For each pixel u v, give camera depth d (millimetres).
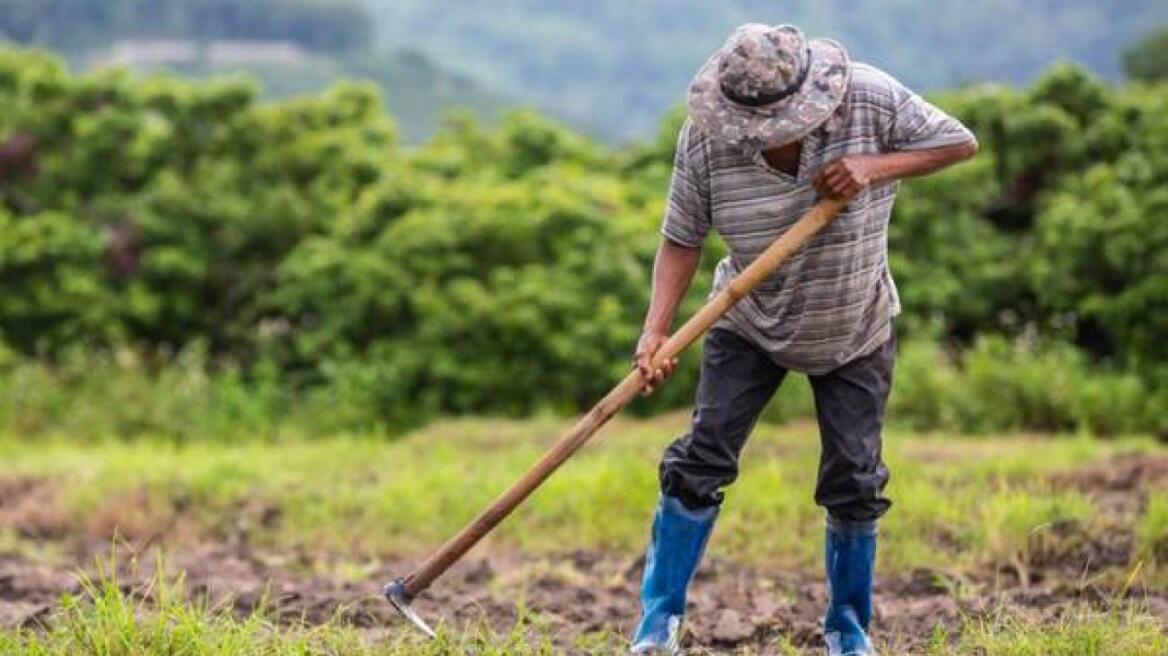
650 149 29375
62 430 25219
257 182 28734
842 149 9047
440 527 17031
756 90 8805
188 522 17688
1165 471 16875
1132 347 24906
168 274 27938
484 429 22359
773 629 11453
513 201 26469
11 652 9930
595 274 25578
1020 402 23812
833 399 9680
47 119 28922
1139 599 11992
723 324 9766
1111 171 26172
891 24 169875
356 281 26312
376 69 131625
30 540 17406
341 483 18688
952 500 15547
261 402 25938
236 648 10039
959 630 11008
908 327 26125
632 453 18328
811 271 9258
